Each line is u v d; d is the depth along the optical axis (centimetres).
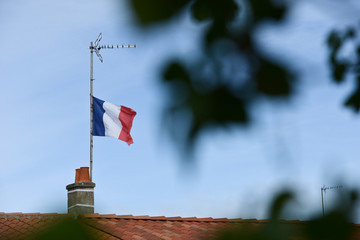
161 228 3094
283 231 222
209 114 220
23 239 221
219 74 224
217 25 226
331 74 262
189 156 217
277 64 221
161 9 218
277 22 225
